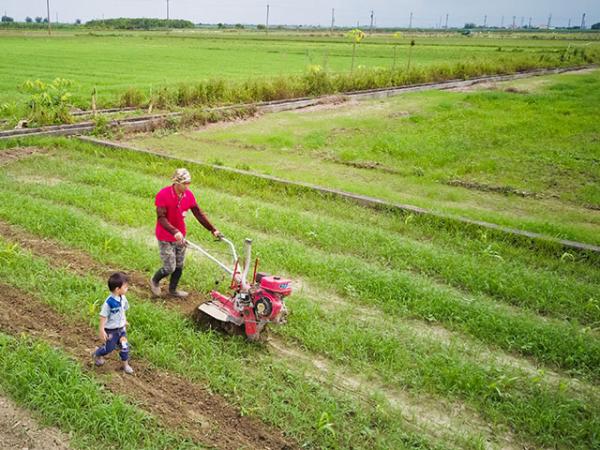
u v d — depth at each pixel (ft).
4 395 17.88
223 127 71.20
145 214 35.24
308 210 39.37
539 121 79.30
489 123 77.25
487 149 62.85
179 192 23.25
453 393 19.44
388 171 51.98
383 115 84.02
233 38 371.15
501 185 47.98
